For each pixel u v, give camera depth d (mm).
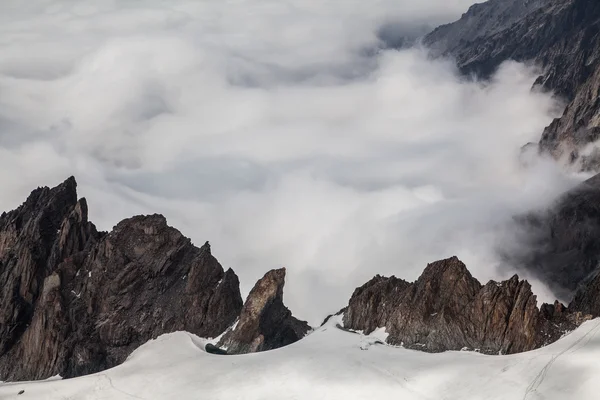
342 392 139625
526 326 145625
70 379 162875
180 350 167625
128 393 153500
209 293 180750
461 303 155875
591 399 123500
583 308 153000
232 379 149750
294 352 156125
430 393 136000
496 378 134375
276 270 175625
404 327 157375
